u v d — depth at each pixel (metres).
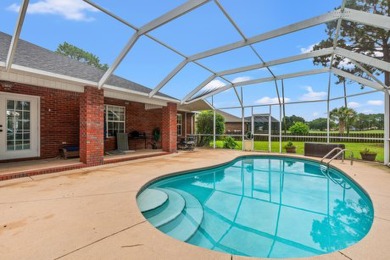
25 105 7.60
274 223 4.00
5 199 4.04
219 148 14.91
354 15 5.07
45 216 3.30
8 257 2.26
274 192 5.93
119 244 2.54
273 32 6.18
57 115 8.41
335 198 5.41
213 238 3.45
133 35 5.96
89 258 2.27
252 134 13.47
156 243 2.58
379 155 11.50
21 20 4.31
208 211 4.55
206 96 12.86
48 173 6.24
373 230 2.96
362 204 4.97
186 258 2.29
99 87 7.27
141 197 4.77
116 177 5.89
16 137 7.39
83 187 4.88
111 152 10.15
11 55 4.93
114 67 6.61
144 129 12.44
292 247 3.19
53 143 8.29
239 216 4.31
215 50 7.35
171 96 12.50
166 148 11.23
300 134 14.41
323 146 10.12
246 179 7.37
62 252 2.37
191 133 16.92
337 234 3.59
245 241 3.36
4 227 2.93
